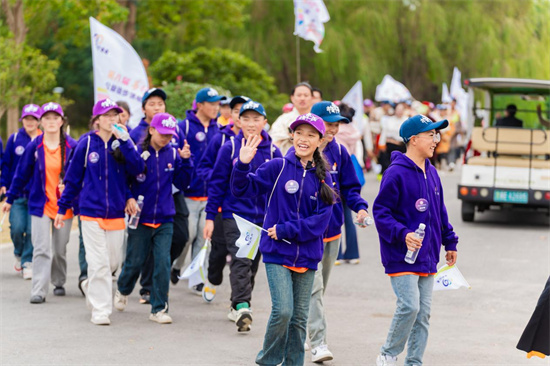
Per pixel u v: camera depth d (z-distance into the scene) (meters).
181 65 43.91
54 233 17.25
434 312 16.62
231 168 14.62
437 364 12.85
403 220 11.32
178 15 52.47
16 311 15.98
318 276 12.77
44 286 16.78
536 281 19.77
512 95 31.91
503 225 29.67
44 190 16.83
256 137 11.34
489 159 28.97
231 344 13.73
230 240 14.69
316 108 12.85
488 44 69.88
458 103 61.59
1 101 35.00
